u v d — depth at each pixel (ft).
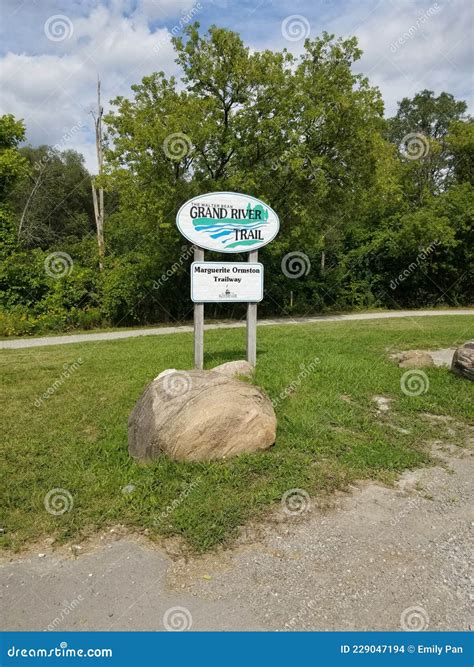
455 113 133.08
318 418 19.27
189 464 14.53
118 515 12.21
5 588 9.74
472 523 12.23
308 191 66.90
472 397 22.48
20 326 56.65
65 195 141.28
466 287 92.17
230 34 61.41
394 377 25.85
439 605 9.32
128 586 9.80
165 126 59.41
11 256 65.41
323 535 11.60
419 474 15.06
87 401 22.11
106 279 67.05
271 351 33.30
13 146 75.20
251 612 9.12
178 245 65.92
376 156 68.64
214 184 61.93
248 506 12.64
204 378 16.35
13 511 12.44
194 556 10.76
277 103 62.39
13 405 21.67
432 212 86.12
